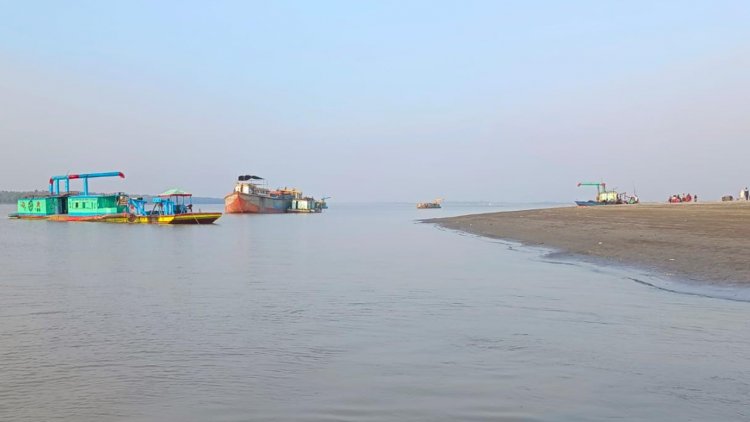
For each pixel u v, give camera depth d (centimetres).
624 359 1059
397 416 786
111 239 5147
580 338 1223
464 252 3544
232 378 967
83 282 2225
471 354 1105
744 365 1015
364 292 1903
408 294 1850
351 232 6412
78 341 1234
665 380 933
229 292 1930
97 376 984
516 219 7288
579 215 7006
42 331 1337
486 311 1544
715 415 777
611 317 1439
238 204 14562
